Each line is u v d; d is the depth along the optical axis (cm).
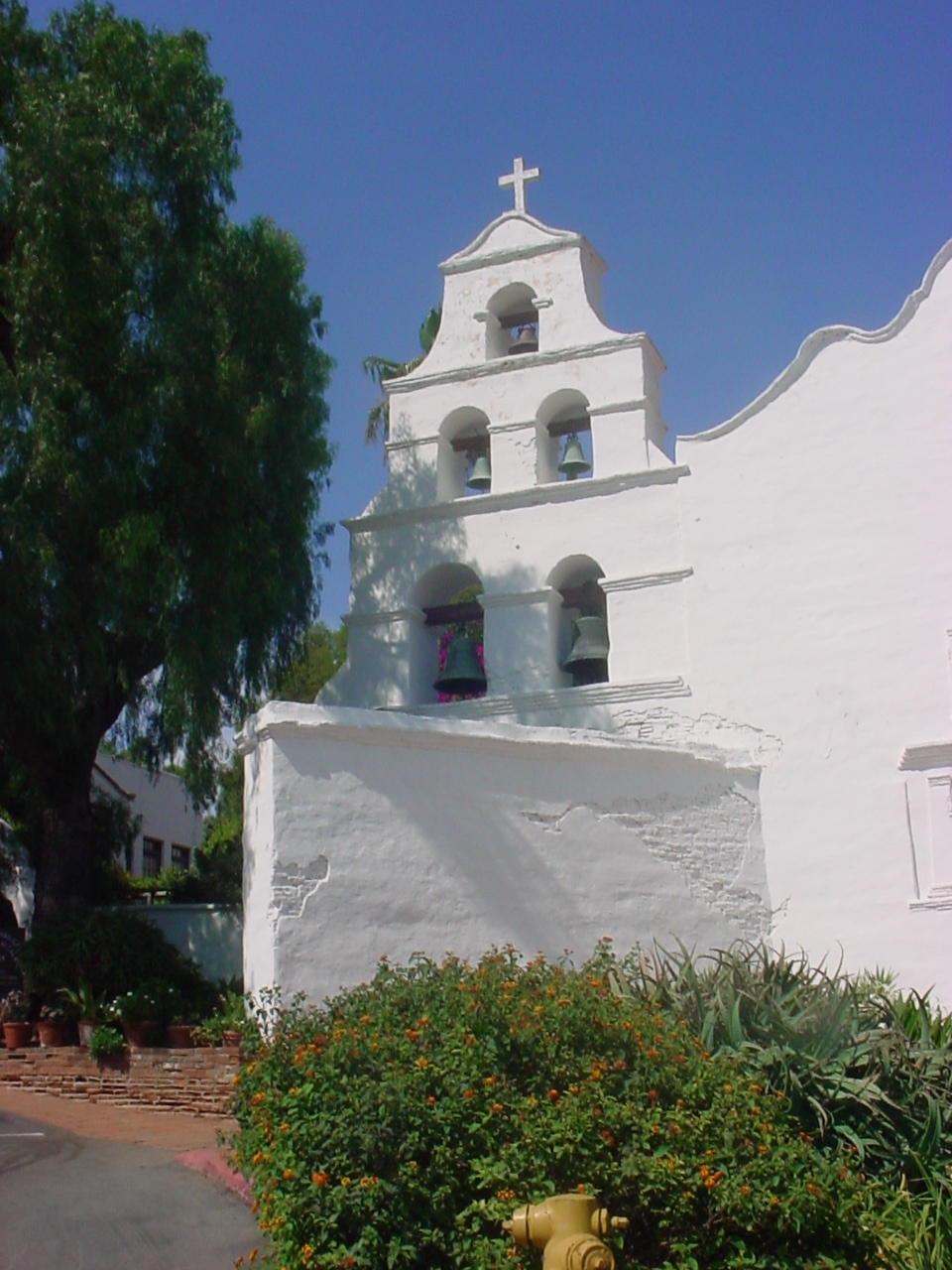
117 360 1598
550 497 1639
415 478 1731
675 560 1554
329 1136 682
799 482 1519
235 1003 1400
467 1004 768
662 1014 870
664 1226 668
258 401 1698
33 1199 907
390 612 1684
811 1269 670
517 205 1797
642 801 1345
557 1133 666
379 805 1187
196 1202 899
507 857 1238
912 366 1500
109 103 1648
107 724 1741
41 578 1505
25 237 1594
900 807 1377
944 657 1402
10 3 1791
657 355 1720
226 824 2202
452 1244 659
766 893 1398
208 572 1608
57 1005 1534
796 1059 903
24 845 2042
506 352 1817
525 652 1603
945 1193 872
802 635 1470
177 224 1689
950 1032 1041
